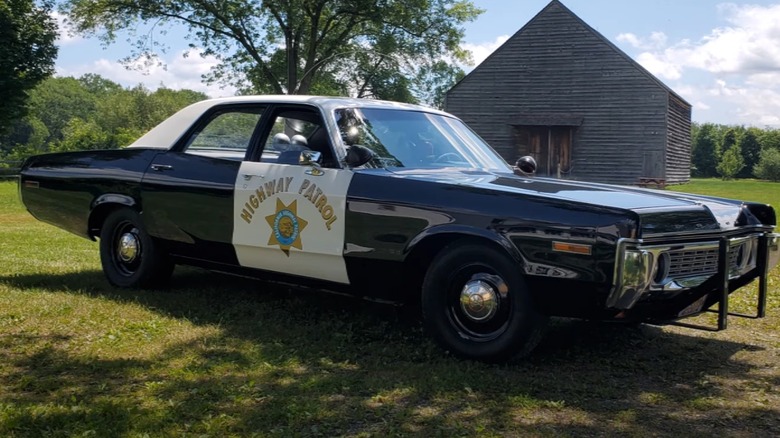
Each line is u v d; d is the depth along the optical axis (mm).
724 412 3594
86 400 3570
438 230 4281
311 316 5371
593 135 33156
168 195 5738
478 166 5395
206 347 4539
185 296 5945
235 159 5461
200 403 3537
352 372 4102
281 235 5027
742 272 4570
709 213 4281
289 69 35219
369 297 4777
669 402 3730
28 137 112250
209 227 5488
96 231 6500
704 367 4375
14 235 10719
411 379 3971
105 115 104312
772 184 47656
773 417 3533
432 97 48438
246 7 34156
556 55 33531
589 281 3809
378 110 5438
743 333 5250
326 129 5043
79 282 6539
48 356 4316
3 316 5211
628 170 32562
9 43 34031
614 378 4113
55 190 6586
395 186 4535
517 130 34344
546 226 3939
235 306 5648
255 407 3514
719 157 76938
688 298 4258
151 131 6207
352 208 4652
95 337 4734
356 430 3258
